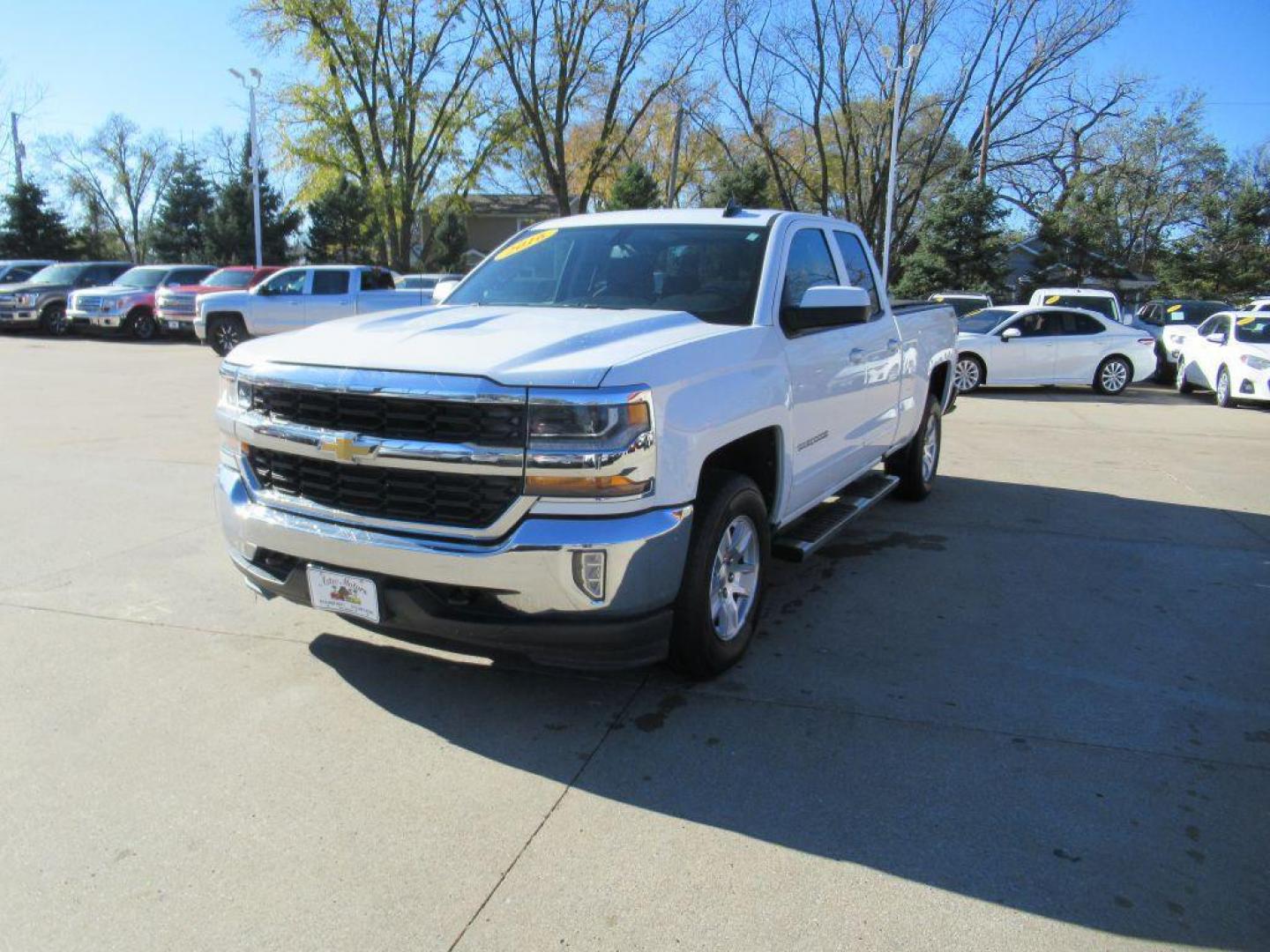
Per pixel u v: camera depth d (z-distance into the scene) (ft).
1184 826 9.32
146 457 26.68
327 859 8.60
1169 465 29.50
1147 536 20.47
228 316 62.18
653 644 10.80
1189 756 10.73
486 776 10.09
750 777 10.13
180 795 9.60
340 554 10.68
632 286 14.25
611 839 8.98
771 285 13.71
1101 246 124.67
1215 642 14.29
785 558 14.62
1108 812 9.55
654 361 10.46
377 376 10.33
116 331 80.07
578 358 10.25
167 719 11.19
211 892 8.13
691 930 7.73
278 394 11.18
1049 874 8.52
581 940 7.60
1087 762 10.55
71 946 7.45
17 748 10.46
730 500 11.83
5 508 20.94
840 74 125.70
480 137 126.93
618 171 138.41
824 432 15.25
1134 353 51.78
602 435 9.82
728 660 12.51
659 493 10.34
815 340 14.60
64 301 78.89
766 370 12.74
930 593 16.40
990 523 21.50
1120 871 8.58
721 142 136.36
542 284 14.99
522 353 10.32
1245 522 21.85
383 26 115.14
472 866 8.55
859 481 19.92
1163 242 151.53
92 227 211.82
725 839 9.01
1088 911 8.03
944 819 9.39
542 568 9.84
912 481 22.82
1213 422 41.29
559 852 8.78
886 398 18.83
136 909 7.89
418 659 13.03
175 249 171.32
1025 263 154.61
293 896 8.10
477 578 10.01
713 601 12.10
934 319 22.65
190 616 14.47
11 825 9.04
